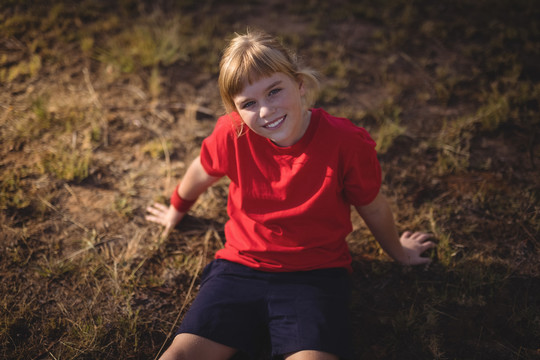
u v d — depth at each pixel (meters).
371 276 2.16
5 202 2.39
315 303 1.58
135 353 1.87
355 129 1.55
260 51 1.41
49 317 1.97
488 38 3.64
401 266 2.17
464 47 3.57
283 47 1.49
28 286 2.08
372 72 3.39
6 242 2.24
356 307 2.04
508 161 2.66
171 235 2.35
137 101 3.15
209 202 2.53
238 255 1.74
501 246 2.24
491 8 3.94
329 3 4.19
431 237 2.31
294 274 1.68
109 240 2.31
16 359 1.81
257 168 1.61
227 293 1.66
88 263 2.19
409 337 1.91
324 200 1.58
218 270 1.76
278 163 1.58
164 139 2.86
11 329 1.91
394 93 3.20
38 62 3.36
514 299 2.01
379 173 1.66
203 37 3.69
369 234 2.33
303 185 1.58
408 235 2.29
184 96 3.21
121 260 2.22
